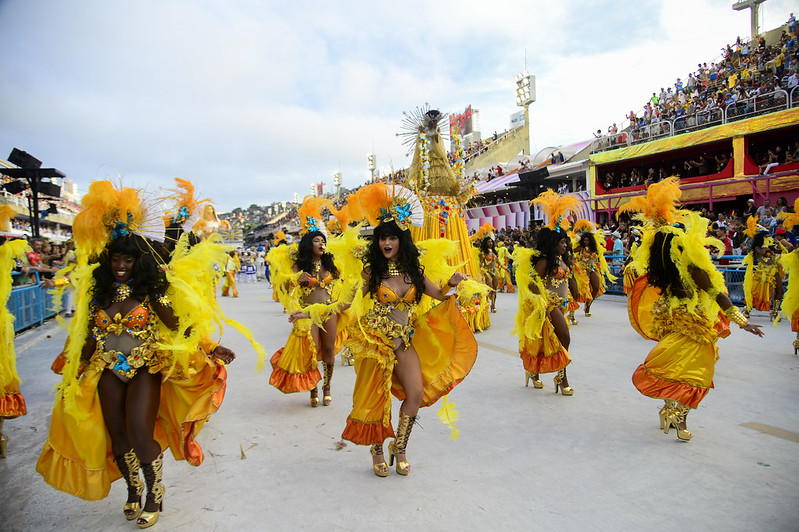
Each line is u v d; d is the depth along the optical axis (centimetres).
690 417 477
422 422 488
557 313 558
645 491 340
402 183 946
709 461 383
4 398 422
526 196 2402
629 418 482
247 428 479
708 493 335
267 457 411
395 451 376
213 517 317
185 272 348
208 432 469
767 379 590
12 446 445
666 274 445
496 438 441
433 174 957
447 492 345
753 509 313
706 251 420
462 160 1005
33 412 533
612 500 329
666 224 467
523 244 1723
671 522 301
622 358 715
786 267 712
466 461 396
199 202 627
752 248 987
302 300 553
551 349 560
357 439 373
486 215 2436
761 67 1831
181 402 349
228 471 385
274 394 598
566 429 458
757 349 743
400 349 382
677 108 2095
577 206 586
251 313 1341
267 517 316
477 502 330
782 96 1625
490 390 585
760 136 1712
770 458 386
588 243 1054
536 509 319
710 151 1934
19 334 991
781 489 337
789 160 1606
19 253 439
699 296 429
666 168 2031
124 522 317
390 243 376
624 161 2138
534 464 387
